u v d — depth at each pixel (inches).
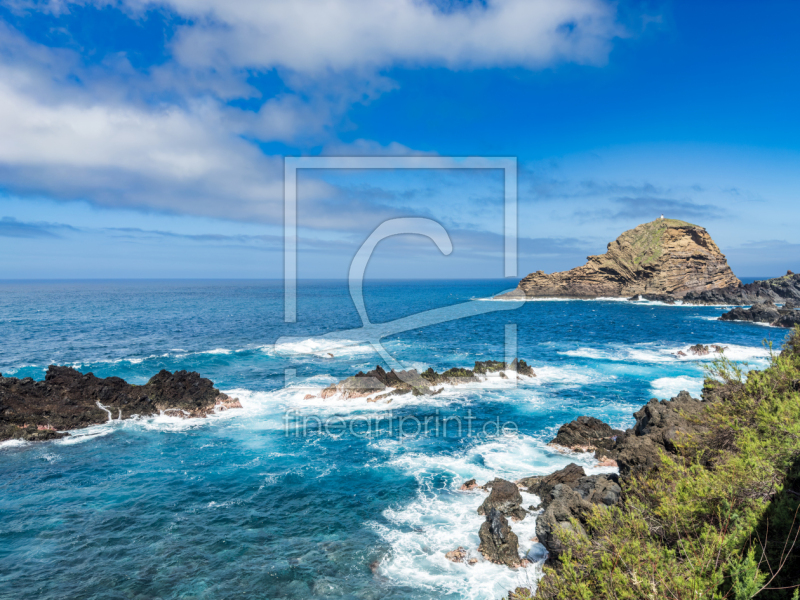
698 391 1592.0
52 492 896.3
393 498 871.7
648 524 416.5
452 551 701.9
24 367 1868.8
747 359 2112.5
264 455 1072.8
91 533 759.1
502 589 619.2
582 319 4082.2
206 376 1806.1
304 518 805.2
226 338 2795.3
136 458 1055.0
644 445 751.1
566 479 852.6
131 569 668.1
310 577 650.2
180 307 5132.9
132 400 1339.8
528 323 3772.1
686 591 296.2
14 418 1180.5
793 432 404.5
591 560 381.7
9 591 618.8
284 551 711.7
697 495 395.2
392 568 668.1
